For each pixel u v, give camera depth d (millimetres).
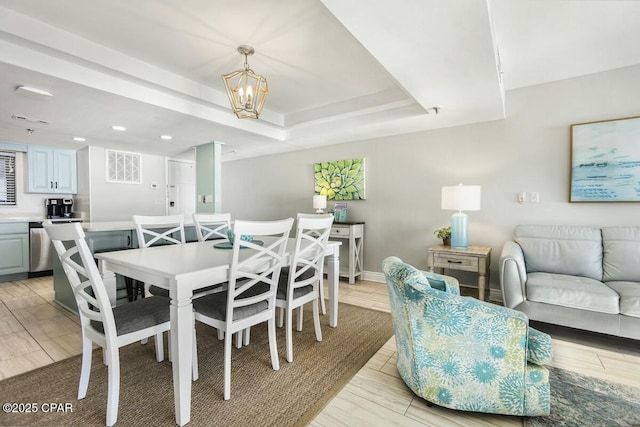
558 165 2928
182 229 2770
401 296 1609
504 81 2961
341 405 1568
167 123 3389
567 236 2727
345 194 4340
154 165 5641
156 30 2121
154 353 2086
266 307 1835
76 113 3018
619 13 1966
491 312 1425
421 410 1537
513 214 3158
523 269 2451
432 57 1944
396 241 3957
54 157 4852
